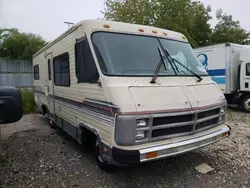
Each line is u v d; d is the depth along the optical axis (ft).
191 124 10.89
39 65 24.36
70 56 14.60
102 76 10.71
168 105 10.24
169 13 62.80
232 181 11.33
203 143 11.19
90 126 12.06
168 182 11.30
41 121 27.25
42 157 14.74
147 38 12.94
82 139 13.61
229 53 33.50
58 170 12.78
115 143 9.58
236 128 21.84
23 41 79.77
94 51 11.39
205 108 11.43
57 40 17.34
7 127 23.94
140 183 11.23
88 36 11.82
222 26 89.30
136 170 12.57
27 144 17.56
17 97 6.73
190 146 10.62
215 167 12.87
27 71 66.64
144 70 11.52
